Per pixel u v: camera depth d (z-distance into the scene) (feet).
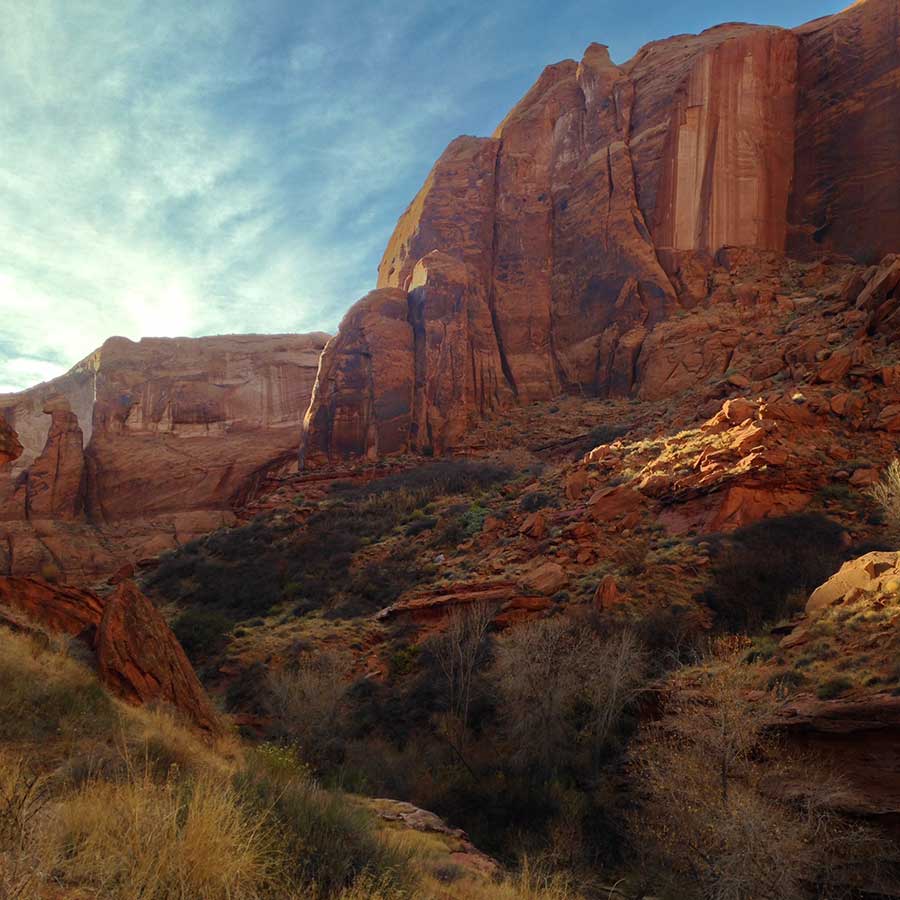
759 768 46.57
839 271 187.32
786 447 106.42
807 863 39.52
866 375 123.95
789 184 206.18
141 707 42.27
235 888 16.05
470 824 58.59
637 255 207.31
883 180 189.16
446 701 77.30
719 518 99.30
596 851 52.42
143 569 165.27
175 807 17.29
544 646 69.51
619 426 169.37
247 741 60.18
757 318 179.63
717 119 206.90
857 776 44.19
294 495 189.78
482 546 120.67
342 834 22.50
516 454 181.88
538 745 64.23
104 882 14.44
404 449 198.08
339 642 99.66
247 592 132.67
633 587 87.66
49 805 18.49
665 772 47.88
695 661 67.46
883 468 104.88
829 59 206.49
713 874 40.29
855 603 60.13
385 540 140.87
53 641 44.11
